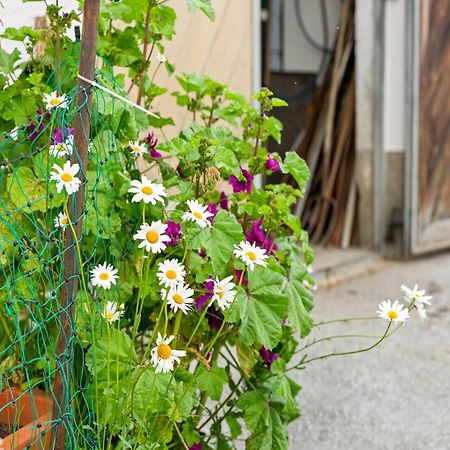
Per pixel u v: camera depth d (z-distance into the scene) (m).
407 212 5.46
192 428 1.94
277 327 1.80
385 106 5.39
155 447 1.73
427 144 5.51
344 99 5.75
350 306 4.29
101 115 1.91
